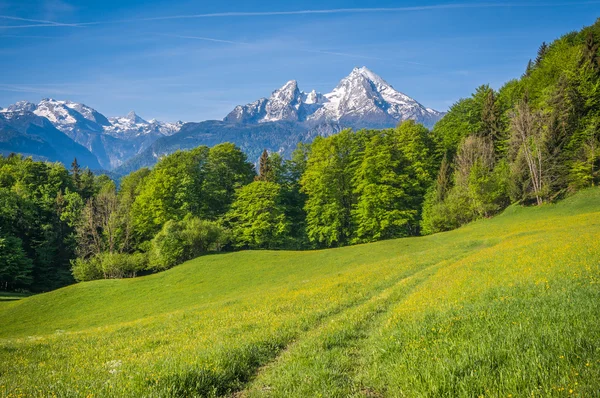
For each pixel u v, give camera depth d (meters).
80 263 65.75
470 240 41.00
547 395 4.77
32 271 74.44
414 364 7.18
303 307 18.11
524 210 56.66
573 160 56.91
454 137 82.12
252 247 73.69
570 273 14.03
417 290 18.58
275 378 8.35
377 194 68.31
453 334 8.59
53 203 85.19
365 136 79.38
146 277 54.50
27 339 20.81
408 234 75.44
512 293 12.55
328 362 8.86
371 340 10.49
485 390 5.50
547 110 62.25
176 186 75.69
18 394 7.63
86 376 9.14
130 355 12.32
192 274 52.03
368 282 25.16
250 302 23.64
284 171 89.56
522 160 60.59
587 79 63.69
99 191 106.25
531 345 6.63
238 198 77.12
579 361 5.70
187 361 9.02
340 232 74.56
